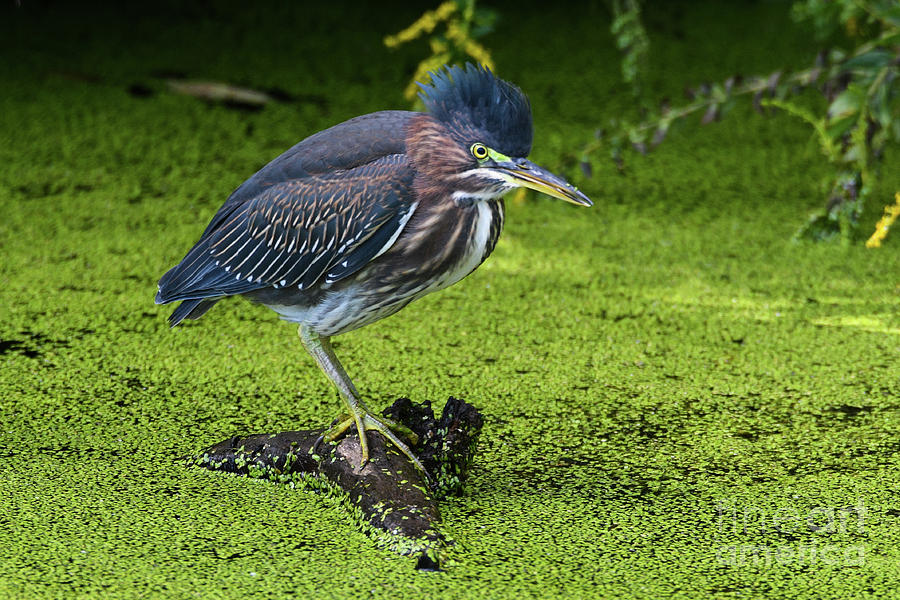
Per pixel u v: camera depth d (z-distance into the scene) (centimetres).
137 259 1248
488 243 844
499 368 1038
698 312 1144
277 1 2144
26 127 1584
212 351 1070
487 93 807
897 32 1190
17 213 1349
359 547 760
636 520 800
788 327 1110
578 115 1627
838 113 1180
